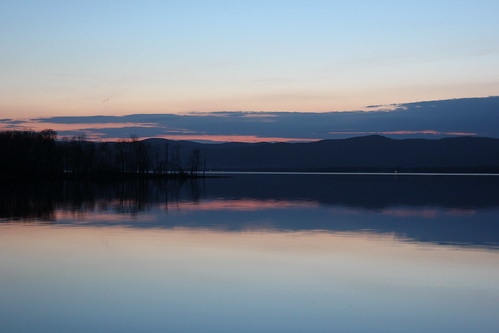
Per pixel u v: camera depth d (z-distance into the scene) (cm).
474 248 2506
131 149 16975
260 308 1509
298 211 4491
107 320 1397
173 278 1856
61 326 1352
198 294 1648
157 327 1346
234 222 3584
